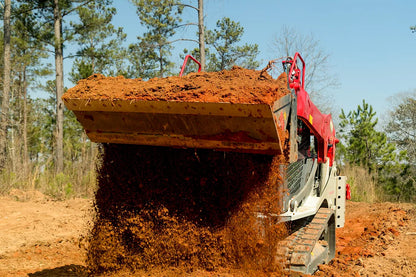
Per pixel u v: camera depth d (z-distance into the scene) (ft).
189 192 17.15
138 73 107.24
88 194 47.01
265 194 16.53
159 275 16.56
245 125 15.08
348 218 37.76
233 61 98.94
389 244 26.94
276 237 16.60
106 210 17.72
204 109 15.05
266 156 16.44
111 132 17.19
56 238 28.22
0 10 79.10
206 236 16.87
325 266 21.29
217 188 17.12
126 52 97.50
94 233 17.80
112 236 17.46
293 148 16.90
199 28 72.64
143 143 16.85
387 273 20.43
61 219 34.42
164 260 17.10
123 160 17.87
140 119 16.37
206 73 17.20
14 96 135.33
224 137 15.62
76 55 83.35
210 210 17.08
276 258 16.58
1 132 62.59
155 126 16.33
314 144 23.53
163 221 17.08
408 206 39.99
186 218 17.02
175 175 17.33
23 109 124.36
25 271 20.67
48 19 81.41
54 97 123.85
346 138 62.90
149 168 17.48
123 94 16.10
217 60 100.01
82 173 50.34
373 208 40.45
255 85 14.85
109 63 94.94
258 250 16.56
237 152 16.66
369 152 58.08
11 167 50.70
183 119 15.71
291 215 17.98
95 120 17.13
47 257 23.53
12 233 29.43
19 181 48.01
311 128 20.92
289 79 17.69
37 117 124.57
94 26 84.12
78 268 20.93
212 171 17.19
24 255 23.93
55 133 72.64
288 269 17.17
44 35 80.12
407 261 22.47
